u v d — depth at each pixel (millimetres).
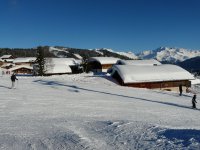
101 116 21641
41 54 85062
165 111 27328
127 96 39750
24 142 11930
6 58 174250
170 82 63250
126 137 12508
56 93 37562
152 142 11312
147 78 60438
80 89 44406
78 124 16656
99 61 98688
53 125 16328
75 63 103750
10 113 21359
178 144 10703
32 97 32094
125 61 88125
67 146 11180
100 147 10945
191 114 26531
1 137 12945
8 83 47094
